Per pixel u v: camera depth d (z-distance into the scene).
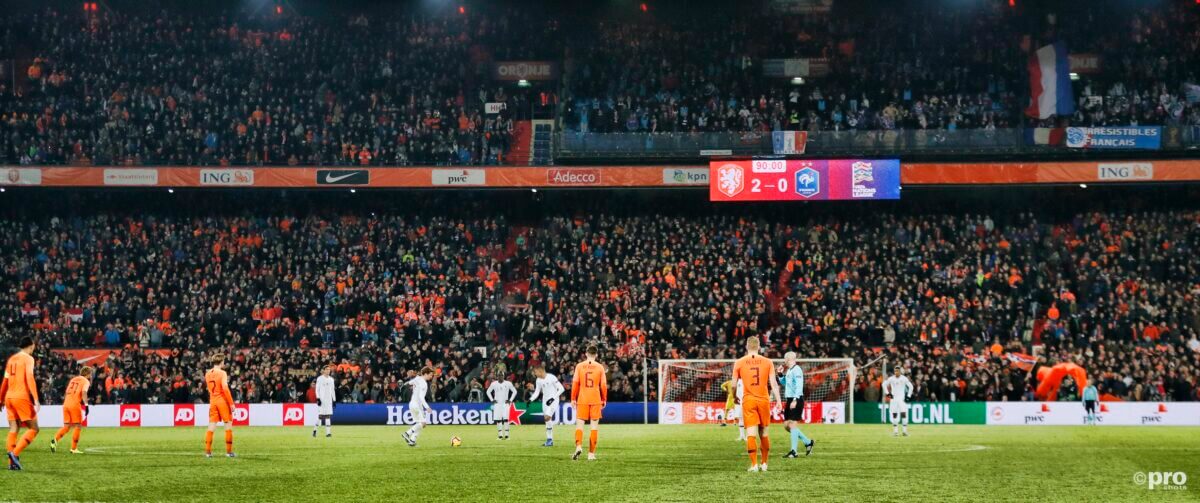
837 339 41.09
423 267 46.44
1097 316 41.47
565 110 50.44
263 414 37.94
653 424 37.12
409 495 16.73
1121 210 48.38
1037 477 19.05
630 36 54.25
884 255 45.66
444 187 47.84
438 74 52.75
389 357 40.38
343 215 50.62
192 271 46.69
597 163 48.44
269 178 47.53
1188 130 45.16
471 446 26.80
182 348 41.56
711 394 37.91
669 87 51.41
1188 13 50.84
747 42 52.91
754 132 47.50
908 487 17.45
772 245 47.38
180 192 50.16
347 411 38.03
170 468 20.88
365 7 58.62
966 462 21.77
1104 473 19.81
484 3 57.69
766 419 19.78
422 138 49.28
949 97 49.34
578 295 44.59
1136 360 38.09
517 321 42.72
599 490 17.16
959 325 41.59
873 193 45.88
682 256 46.69
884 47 52.06
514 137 52.00
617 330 41.59
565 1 58.00
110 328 42.78
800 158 47.12
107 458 23.14
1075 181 45.69
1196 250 45.41
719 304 43.06
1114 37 50.72
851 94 50.25
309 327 42.69
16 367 20.34
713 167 46.59
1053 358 38.91
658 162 48.00
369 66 52.28
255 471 20.27
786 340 41.09
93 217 49.31
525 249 48.12
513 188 48.00
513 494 16.77
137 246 47.38
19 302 44.66
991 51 50.62
